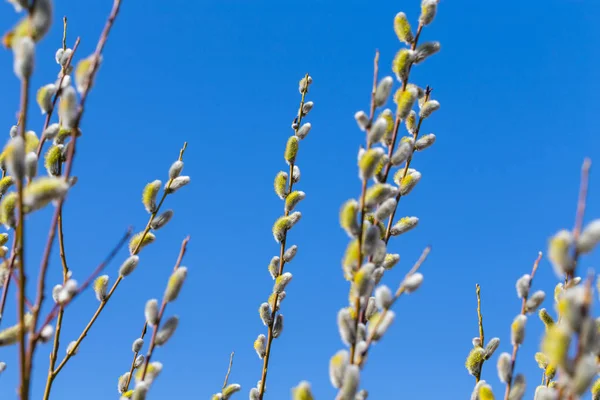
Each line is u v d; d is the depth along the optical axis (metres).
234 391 1.06
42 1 0.80
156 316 0.89
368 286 0.86
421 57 1.00
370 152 0.88
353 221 0.87
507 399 0.86
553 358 0.75
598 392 0.87
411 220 1.04
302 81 1.22
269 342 1.11
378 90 0.90
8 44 0.81
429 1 1.01
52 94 0.93
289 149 1.19
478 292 1.01
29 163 0.88
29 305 0.83
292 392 0.84
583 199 0.78
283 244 1.15
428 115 1.07
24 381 0.81
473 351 0.98
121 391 1.04
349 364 0.84
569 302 0.74
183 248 0.89
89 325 1.02
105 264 0.85
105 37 0.85
